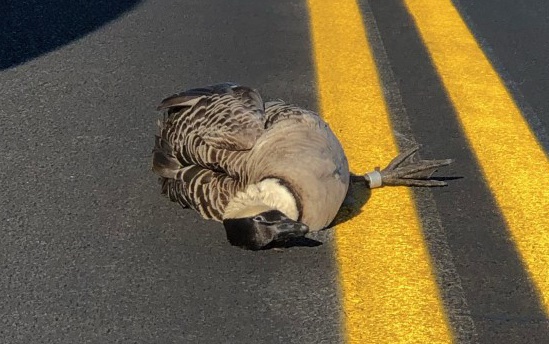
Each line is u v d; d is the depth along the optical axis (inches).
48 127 76.0
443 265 62.1
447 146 75.0
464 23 97.0
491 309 58.7
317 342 56.1
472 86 84.3
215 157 63.1
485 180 70.9
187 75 85.4
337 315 57.9
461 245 64.0
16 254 62.0
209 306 58.4
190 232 64.5
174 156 66.1
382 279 60.7
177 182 65.7
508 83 85.1
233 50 90.5
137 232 64.4
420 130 77.3
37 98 80.4
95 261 61.7
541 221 66.6
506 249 63.7
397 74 86.4
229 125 62.6
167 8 100.0
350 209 67.2
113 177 70.0
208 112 64.1
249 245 58.2
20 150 72.7
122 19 96.6
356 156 73.2
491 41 93.2
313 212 60.6
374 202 68.1
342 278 60.7
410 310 58.3
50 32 92.9
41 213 65.9
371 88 83.7
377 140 75.5
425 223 66.0
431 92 83.1
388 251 63.1
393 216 66.6
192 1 102.0
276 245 62.4
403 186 70.1
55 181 69.2
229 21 97.1
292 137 61.8
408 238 64.4
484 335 56.7
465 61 89.0
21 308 57.8
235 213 59.4
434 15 99.1
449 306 58.7
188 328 56.7
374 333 56.6
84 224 65.0
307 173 60.5
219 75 85.4
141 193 68.4
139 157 72.6
